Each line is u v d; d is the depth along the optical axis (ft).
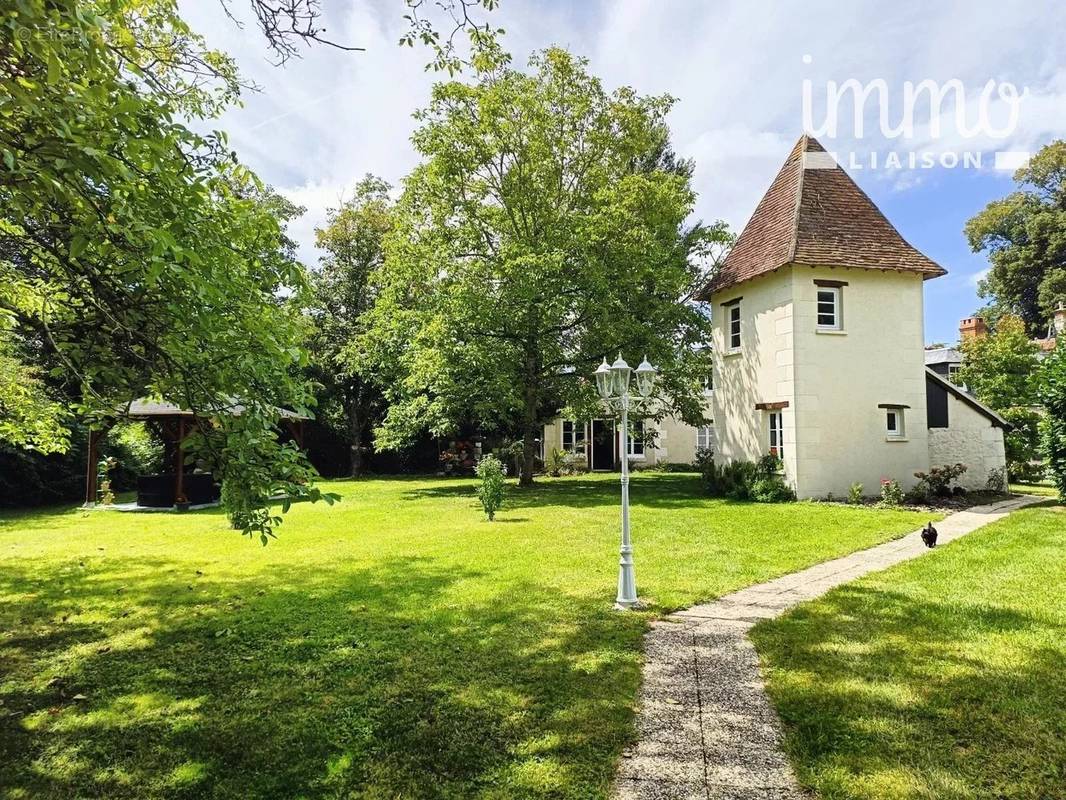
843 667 15.30
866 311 50.34
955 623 18.10
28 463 57.52
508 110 62.95
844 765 11.08
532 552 30.17
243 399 14.97
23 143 9.77
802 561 27.22
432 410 63.26
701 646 17.15
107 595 23.93
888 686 14.11
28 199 11.54
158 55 15.76
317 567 28.07
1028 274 116.78
